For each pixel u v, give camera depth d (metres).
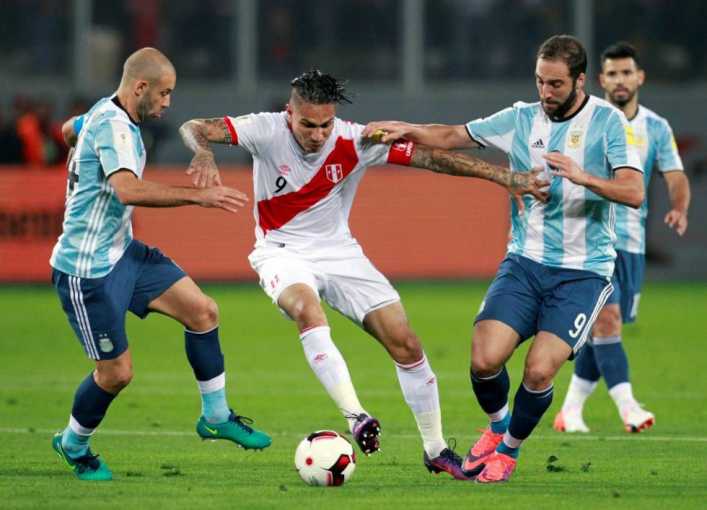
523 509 24.11
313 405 40.88
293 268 27.42
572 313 26.81
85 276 26.66
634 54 36.97
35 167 80.38
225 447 32.66
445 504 24.55
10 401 41.41
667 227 86.69
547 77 26.67
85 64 93.44
